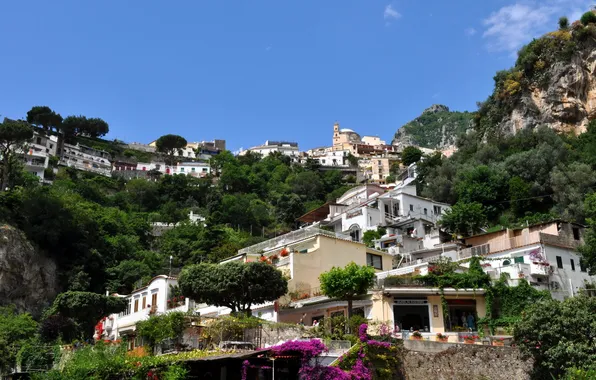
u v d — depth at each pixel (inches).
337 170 7554.1
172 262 3892.7
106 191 5841.5
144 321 1524.4
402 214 3334.2
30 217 3083.2
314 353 1035.9
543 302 1218.0
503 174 3597.4
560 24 4854.8
